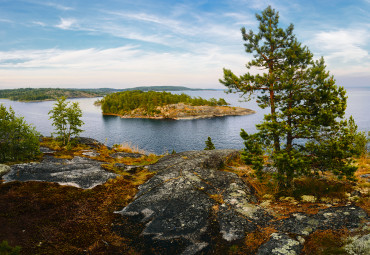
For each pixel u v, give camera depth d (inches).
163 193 354.3
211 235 250.8
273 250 215.3
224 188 371.2
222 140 4180.6
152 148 3617.1
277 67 408.5
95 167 482.9
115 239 248.7
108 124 6348.4
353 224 244.2
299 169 325.1
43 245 220.5
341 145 314.5
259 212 293.4
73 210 299.1
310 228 246.7
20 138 547.2
